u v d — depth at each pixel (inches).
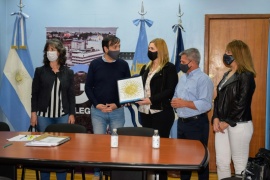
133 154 87.4
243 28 173.8
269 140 166.4
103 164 78.6
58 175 126.8
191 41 176.4
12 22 186.5
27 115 174.6
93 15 181.9
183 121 126.4
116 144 95.3
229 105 110.1
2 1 182.4
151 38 178.5
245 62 109.0
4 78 172.7
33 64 186.7
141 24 173.5
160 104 128.6
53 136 107.7
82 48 181.8
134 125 167.9
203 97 121.6
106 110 137.2
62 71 144.3
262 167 94.2
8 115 173.5
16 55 174.6
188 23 176.1
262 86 173.8
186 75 127.9
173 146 98.1
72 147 94.7
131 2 179.2
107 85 139.9
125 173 86.4
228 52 112.0
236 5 172.4
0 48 181.8
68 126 126.0
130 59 180.4
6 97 172.9
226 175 113.4
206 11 174.7
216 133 115.3
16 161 81.5
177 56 167.8
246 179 96.3
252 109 175.0
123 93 132.6
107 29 180.2
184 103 121.6
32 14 185.5
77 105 181.5
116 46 136.6
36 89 144.3
